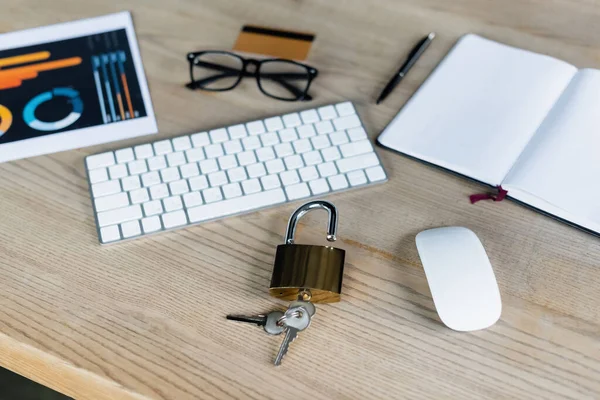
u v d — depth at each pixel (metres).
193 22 0.87
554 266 0.63
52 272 0.63
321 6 0.89
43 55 0.83
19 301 0.61
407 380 0.56
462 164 0.69
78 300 0.61
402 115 0.74
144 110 0.77
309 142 0.72
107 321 0.60
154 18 0.88
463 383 0.56
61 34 0.85
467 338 0.58
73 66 0.82
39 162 0.72
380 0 0.89
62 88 0.79
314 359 0.57
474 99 0.74
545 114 0.72
